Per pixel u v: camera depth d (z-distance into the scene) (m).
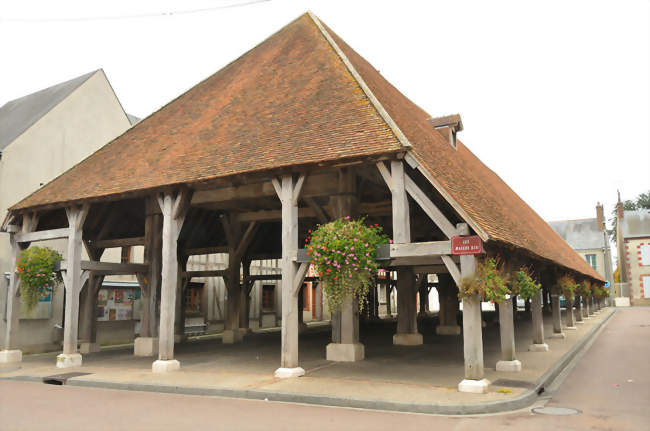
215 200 11.05
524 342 13.85
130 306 16.61
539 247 12.46
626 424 5.50
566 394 7.34
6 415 6.11
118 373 9.29
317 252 7.80
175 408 6.47
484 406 6.13
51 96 16.84
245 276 18.42
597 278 27.36
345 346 10.09
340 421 5.68
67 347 10.44
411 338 12.98
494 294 7.12
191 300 19.31
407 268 13.32
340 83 9.99
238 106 11.30
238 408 6.45
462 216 7.21
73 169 12.60
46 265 11.03
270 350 12.61
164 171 10.08
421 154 8.55
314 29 12.86
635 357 11.30
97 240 13.63
